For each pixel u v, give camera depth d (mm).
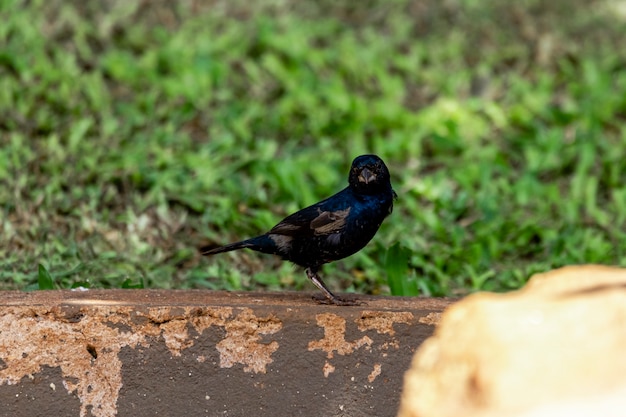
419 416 4066
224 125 15688
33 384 7504
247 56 18656
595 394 3387
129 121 15297
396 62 18672
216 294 8359
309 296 8523
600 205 14234
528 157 15328
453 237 12445
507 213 13703
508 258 12438
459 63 19453
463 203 13609
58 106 15461
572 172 15164
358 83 18203
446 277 11539
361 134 15805
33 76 16297
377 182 8547
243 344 7703
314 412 7789
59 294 7988
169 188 13297
